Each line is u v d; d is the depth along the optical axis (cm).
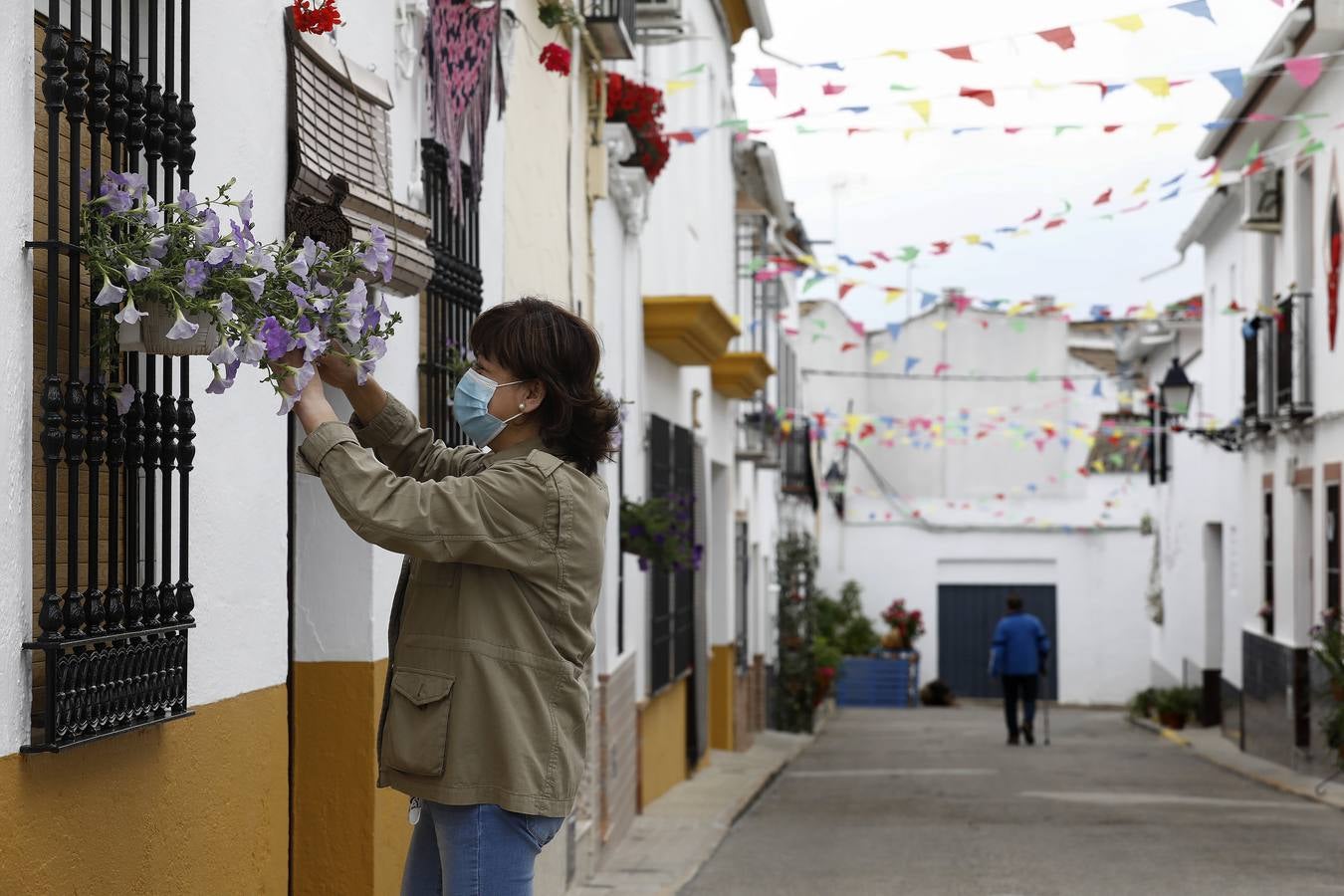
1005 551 3594
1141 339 2944
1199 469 2536
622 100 1148
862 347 3962
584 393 352
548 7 879
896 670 3512
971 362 3875
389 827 573
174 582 408
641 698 1271
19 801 329
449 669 334
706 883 940
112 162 366
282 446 488
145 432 382
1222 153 1994
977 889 907
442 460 375
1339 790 1488
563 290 946
